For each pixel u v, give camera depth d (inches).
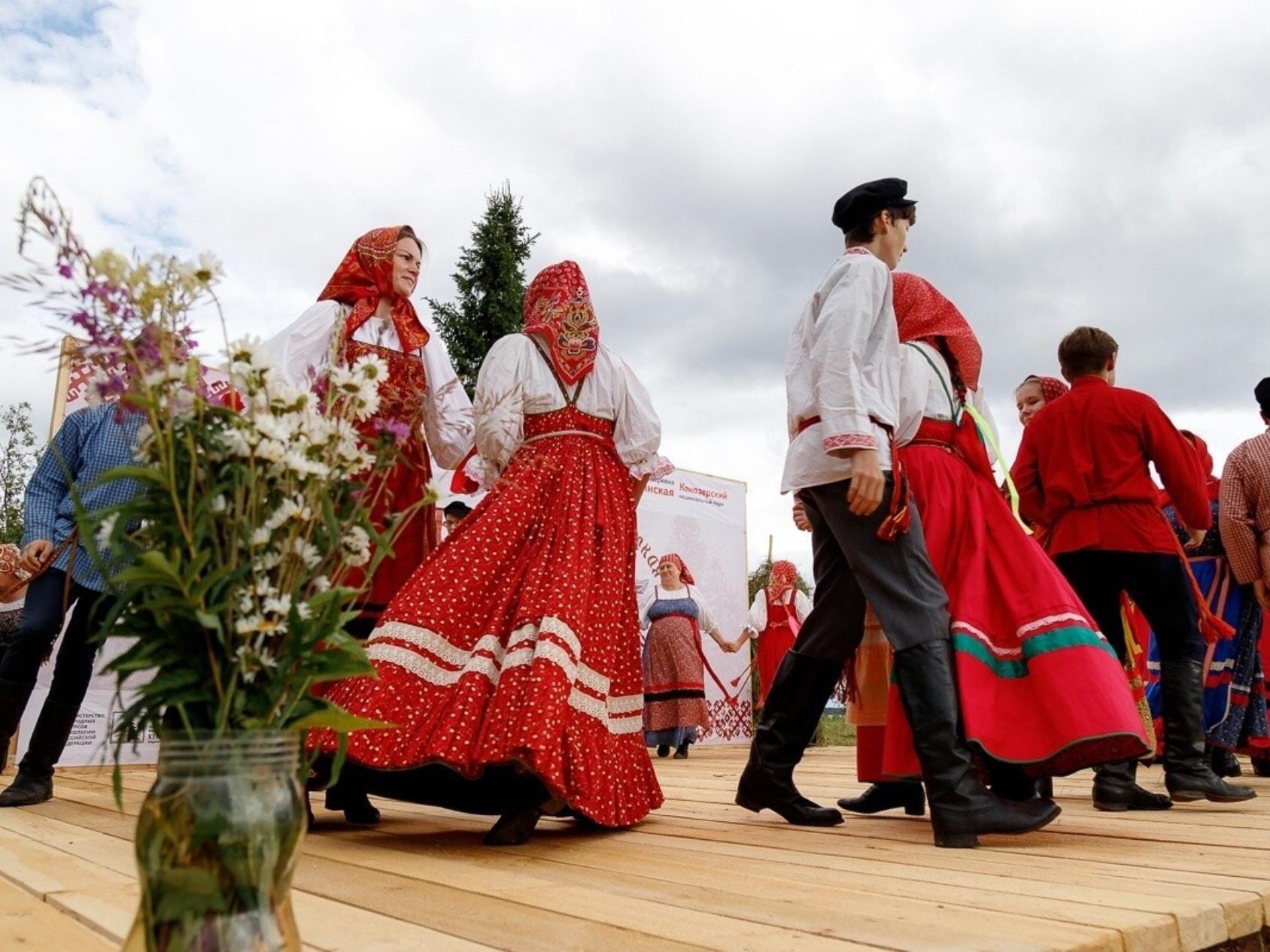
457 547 101.0
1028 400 175.9
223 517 42.4
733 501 386.0
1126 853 89.0
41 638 135.3
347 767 97.0
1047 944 54.3
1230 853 89.5
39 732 135.4
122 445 141.1
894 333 103.3
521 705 91.4
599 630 102.7
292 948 41.1
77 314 39.6
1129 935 57.6
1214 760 189.8
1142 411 136.9
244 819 39.9
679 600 310.2
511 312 885.2
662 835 102.7
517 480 105.9
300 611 42.4
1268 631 208.1
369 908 65.1
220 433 43.0
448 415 126.4
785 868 81.5
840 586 110.2
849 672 130.0
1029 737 93.6
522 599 98.4
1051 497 140.3
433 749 89.2
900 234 113.0
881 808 127.2
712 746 366.9
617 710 106.0
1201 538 141.4
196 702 41.6
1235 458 176.1
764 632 335.0
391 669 93.4
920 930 58.0
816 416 104.2
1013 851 90.9
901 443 110.8
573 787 92.8
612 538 107.0
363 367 47.5
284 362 116.0
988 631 98.7
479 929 58.9
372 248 125.1
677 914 63.2
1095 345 144.4
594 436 111.3
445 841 98.3
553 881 75.5
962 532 105.3
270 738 41.5
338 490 46.9
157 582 40.4
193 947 38.8
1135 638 171.0
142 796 147.3
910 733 108.1
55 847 93.2
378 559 46.1
